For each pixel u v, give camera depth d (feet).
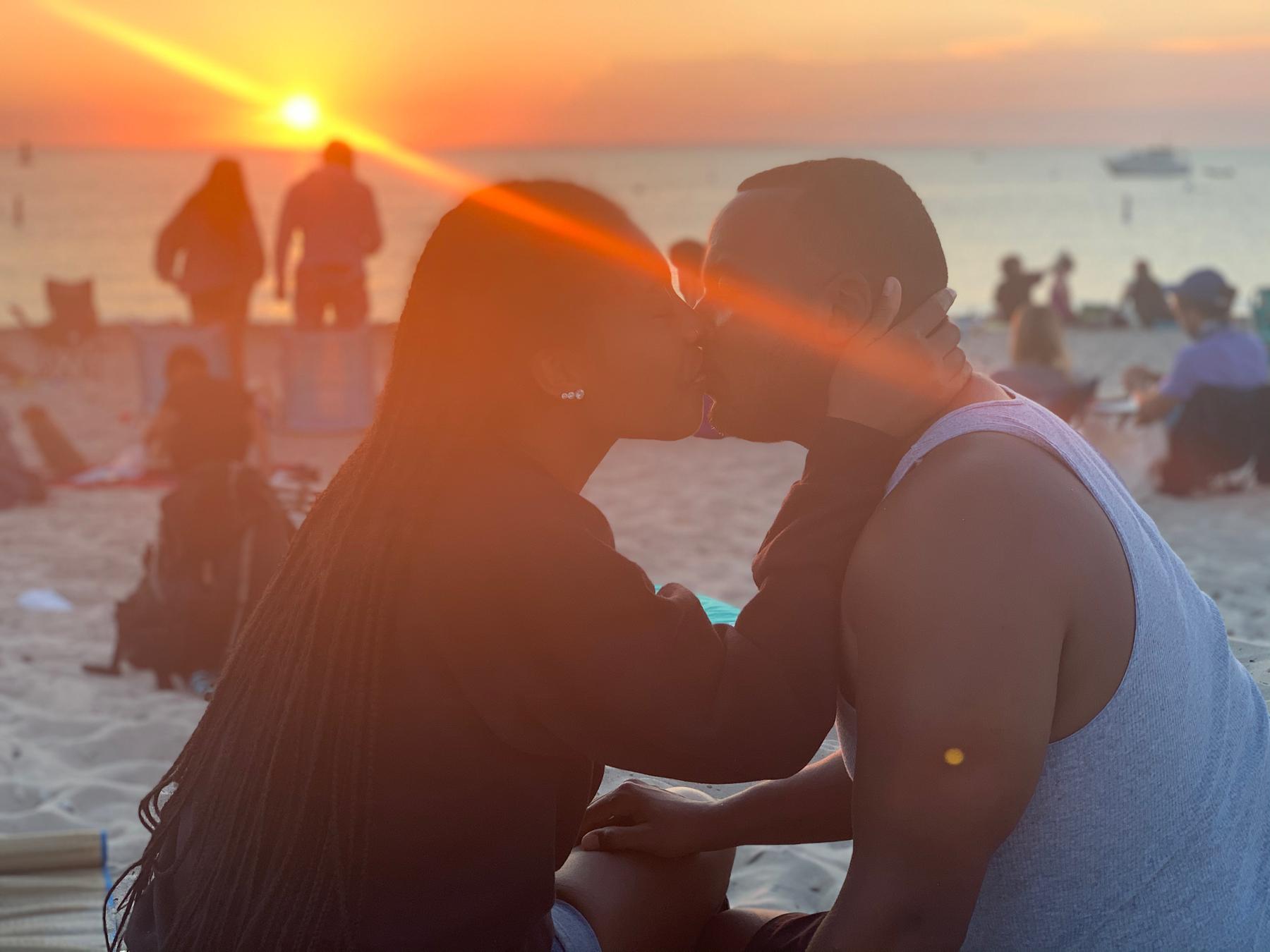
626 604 4.77
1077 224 214.48
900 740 4.52
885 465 5.06
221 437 21.29
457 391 5.02
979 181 424.87
